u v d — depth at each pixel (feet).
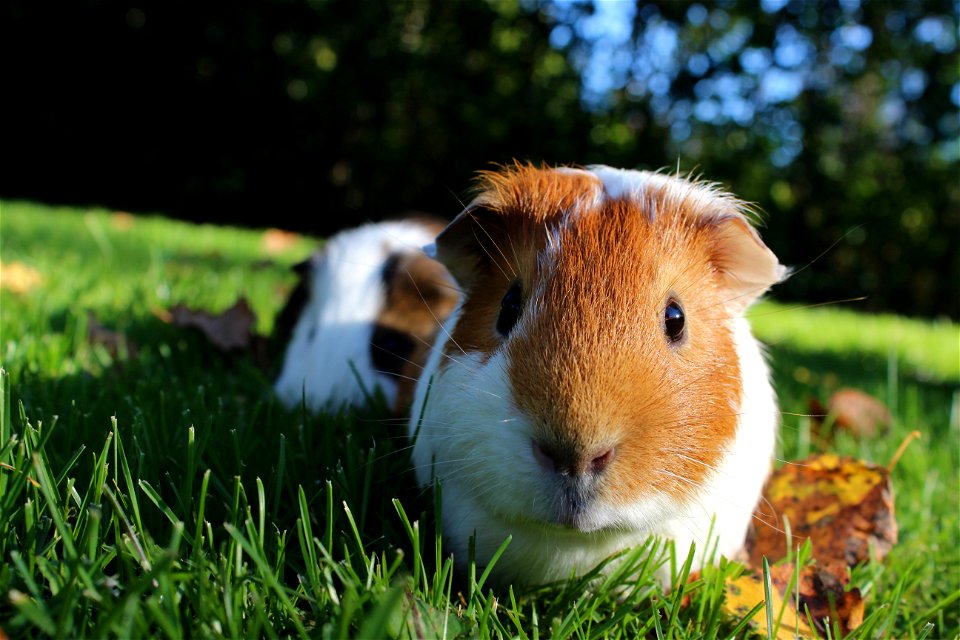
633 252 0.71
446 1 6.38
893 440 1.29
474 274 0.82
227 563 0.61
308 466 0.83
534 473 0.64
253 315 1.42
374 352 1.16
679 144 6.56
